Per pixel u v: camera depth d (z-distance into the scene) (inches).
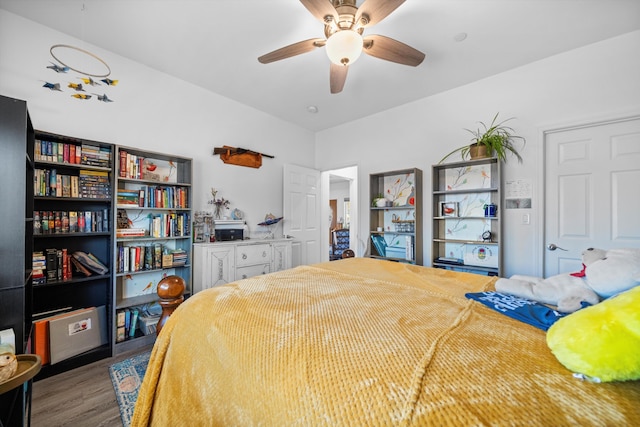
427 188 126.1
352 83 114.4
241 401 26.7
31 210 71.1
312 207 168.1
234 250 116.3
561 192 94.5
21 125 53.4
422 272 65.2
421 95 125.1
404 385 20.4
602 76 86.4
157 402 39.7
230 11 75.3
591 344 20.3
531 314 34.2
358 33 66.6
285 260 137.1
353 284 51.4
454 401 18.3
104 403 62.9
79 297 86.5
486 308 37.8
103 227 88.0
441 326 31.0
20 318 52.2
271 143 149.6
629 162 83.8
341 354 25.2
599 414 16.5
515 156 101.9
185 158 106.9
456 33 82.7
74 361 77.3
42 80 81.0
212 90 122.6
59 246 83.4
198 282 107.3
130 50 93.4
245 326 33.1
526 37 84.7
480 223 110.8
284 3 72.5
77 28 82.4
